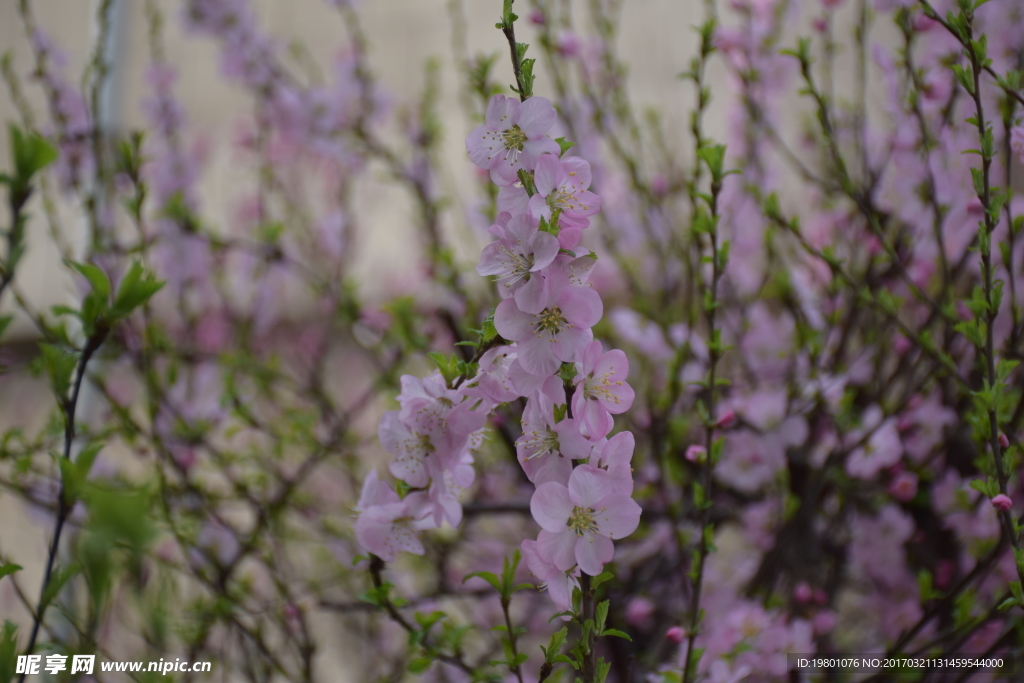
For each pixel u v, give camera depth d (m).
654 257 0.95
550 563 0.51
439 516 0.52
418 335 0.78
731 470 0.80
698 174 0.62
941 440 0.74
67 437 0.51
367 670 0.93
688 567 0.71
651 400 0.76
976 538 0.68
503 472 0.88
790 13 0.89
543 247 0.50
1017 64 0.66
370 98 1.10
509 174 0.52
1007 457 0.55
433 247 0.91
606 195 1.01
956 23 0.57
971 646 0.66
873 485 0.77
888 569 0.78
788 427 0.78
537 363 0.50
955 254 0.71
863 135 0.77
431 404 0.52
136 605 0.49
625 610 0.75
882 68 0.71
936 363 0.67
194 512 0.75
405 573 0.93
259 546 0.81
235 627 0.75
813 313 0.85
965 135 0.68
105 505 0.45
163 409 0.84
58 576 0.49
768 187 0.96
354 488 0.88
